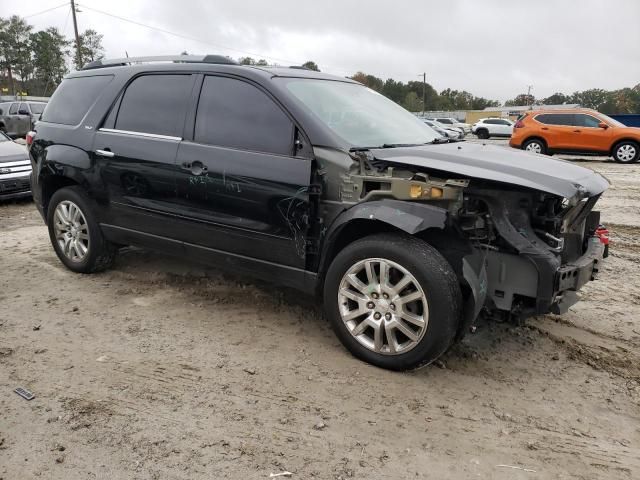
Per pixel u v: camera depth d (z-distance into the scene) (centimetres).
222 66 407
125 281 492
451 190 317
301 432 279
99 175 462
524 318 330
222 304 443
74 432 274
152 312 425
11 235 670
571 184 317
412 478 249
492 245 330
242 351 364
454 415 299
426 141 415
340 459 260
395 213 319
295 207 354
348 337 350
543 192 306
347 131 375
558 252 328
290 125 365
